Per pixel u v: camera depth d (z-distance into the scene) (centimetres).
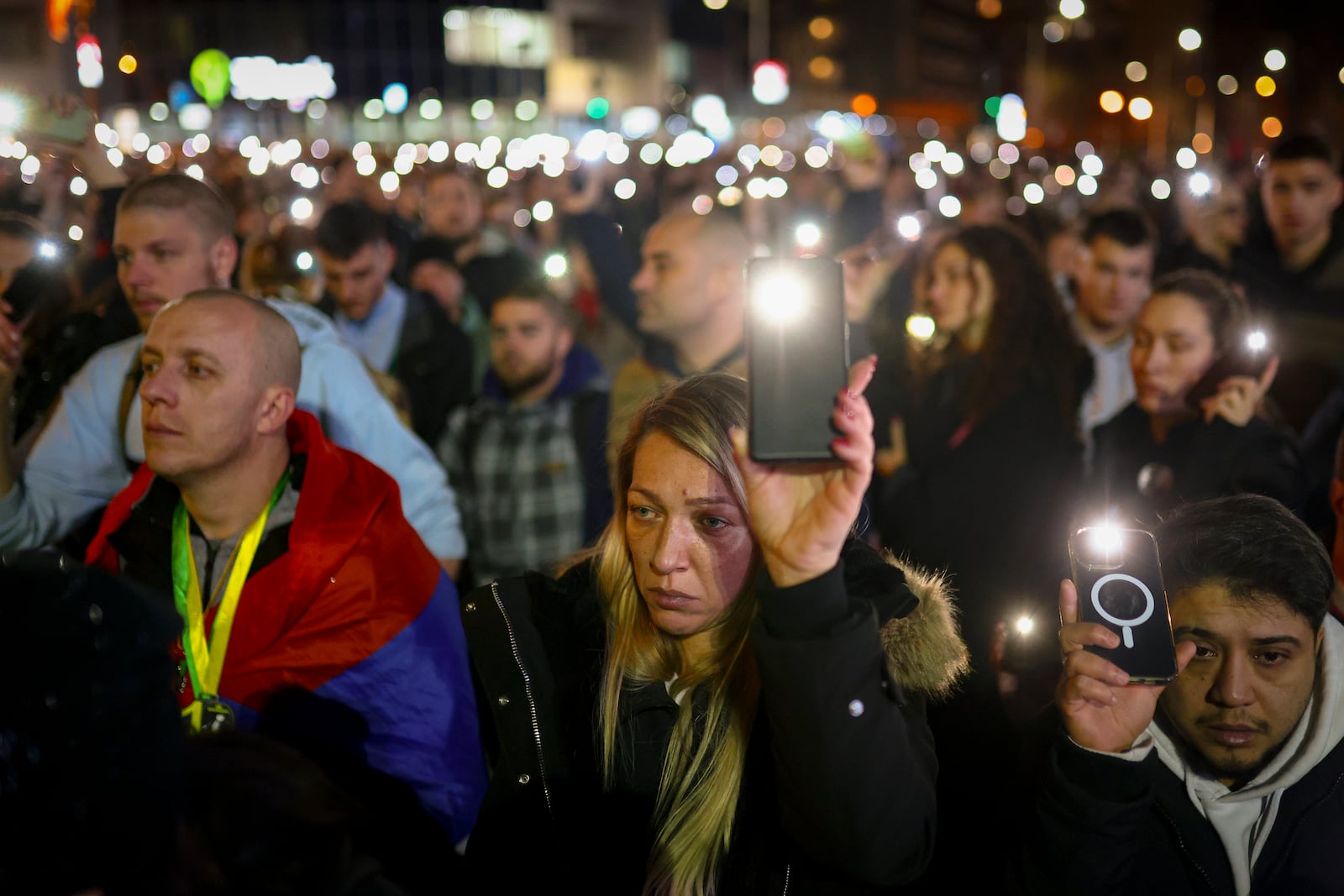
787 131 2469
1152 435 332
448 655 233
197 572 224
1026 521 334
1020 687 221
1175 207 881
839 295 124
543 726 175
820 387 124
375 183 900
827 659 129
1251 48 2212
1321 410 395
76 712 86
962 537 339
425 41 3494
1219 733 157
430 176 707
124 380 273
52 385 329
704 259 371
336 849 112
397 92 3058
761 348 125
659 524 157
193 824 104
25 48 1648
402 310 500
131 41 2978
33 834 85
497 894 174
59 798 85
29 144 352
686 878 156
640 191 1157
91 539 281
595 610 177
